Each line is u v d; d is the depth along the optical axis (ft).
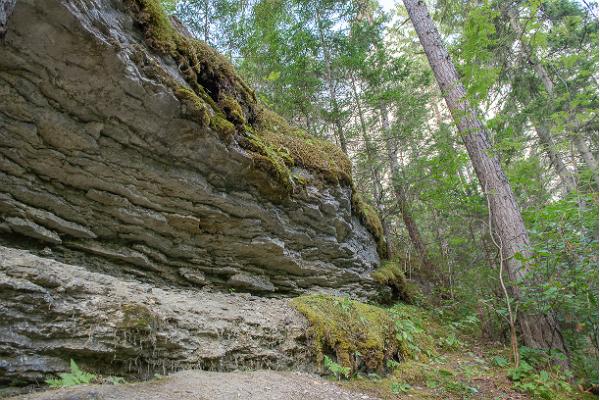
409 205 38.27
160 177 15.87
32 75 12.25
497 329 25.32
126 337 10.24
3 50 11.48
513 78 33.01
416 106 39.27
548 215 17.03
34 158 13.33
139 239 16.29
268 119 26.30
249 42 36.91
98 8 13.10
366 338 17.03
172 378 10.37
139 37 15.16
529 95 34.17
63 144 13.61
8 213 13.01
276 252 20.61
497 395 15.79
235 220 18.62
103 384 9.10
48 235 13.82
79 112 13.52
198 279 17.92
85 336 9.61
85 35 12.21
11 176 13.05
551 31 23.49
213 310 13.64
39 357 8.78
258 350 13.53
